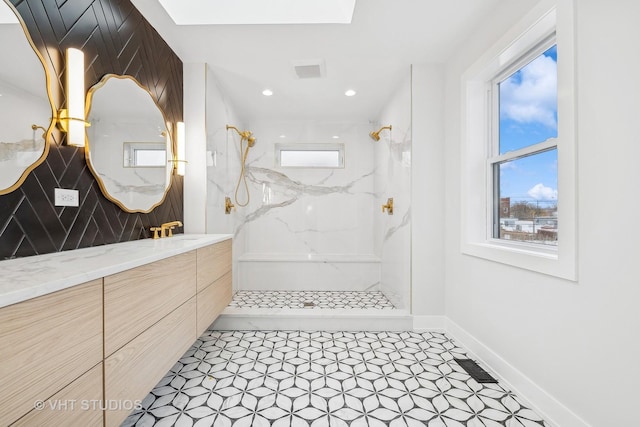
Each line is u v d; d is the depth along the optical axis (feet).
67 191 4.49
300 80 9.41
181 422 4.71
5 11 3.50
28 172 3.78
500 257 5.98
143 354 3.92
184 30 6.91
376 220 13.00
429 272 8.59
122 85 5.67
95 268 3.11
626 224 3.61
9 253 3.65
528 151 5.83
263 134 13.39
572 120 4.26
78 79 4.36
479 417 4.88
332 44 7.52
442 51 7.89
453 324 8.05
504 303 5.95
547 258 4.77
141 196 6.31
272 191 13.39
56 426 2.61
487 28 6.50
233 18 6.68
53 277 2.69
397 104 9.89
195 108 8.35
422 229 8.57
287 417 4.85
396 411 5.02
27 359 2.35
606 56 3.82
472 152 7.28
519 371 5.49
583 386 4.19
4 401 2.19
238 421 4.75
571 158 4.29
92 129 4.91
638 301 3.50
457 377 6.11
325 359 6.86
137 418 4.79
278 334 8.29
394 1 6.02
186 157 8.35
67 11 4.43
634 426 3.55
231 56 8.03
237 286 12.12
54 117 4.18
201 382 5.87
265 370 6.34
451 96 8.11
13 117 3.59
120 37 5.68
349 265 12.41
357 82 9.57
